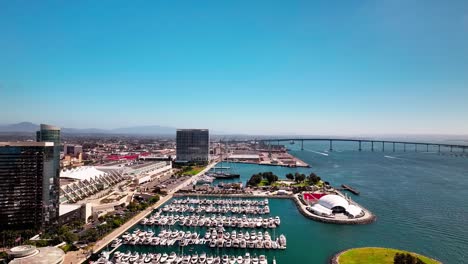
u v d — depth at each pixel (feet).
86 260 628.28
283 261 642.22
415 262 536.83
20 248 577.02
